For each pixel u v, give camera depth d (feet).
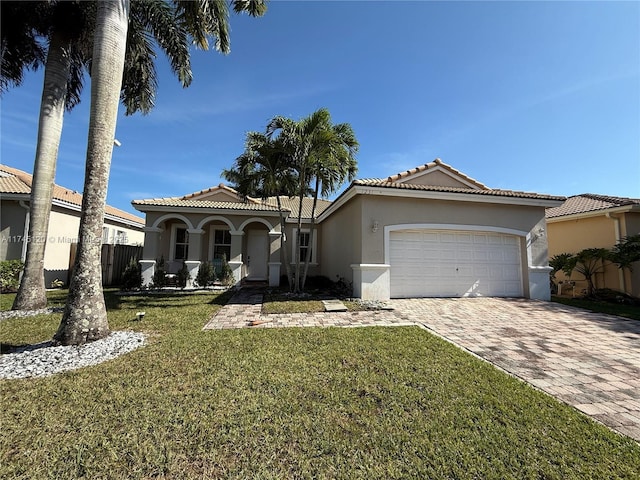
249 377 13.97
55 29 30.07
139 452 8.80
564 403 12.03
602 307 34.06
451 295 38.81
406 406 11.51
